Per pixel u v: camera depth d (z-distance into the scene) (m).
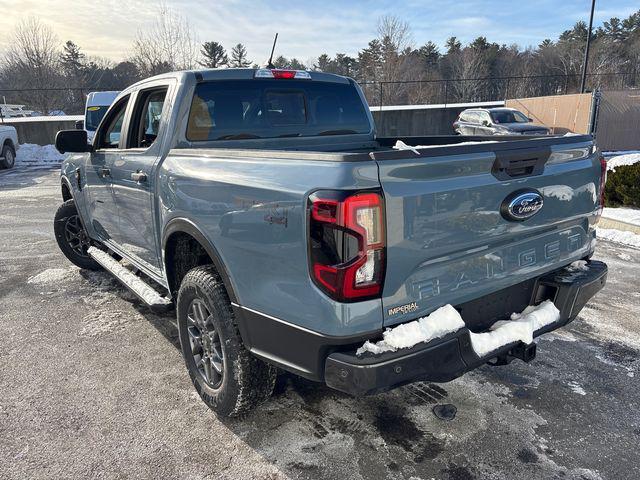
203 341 2.86
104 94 14.93
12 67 34.09
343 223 1.89
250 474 2.41
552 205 2.57
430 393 3.11
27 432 2.75
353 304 1.95
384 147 4.20
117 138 4.28
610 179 8.86
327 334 2.00
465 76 47.16
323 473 2.41
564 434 2.70
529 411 2.91
